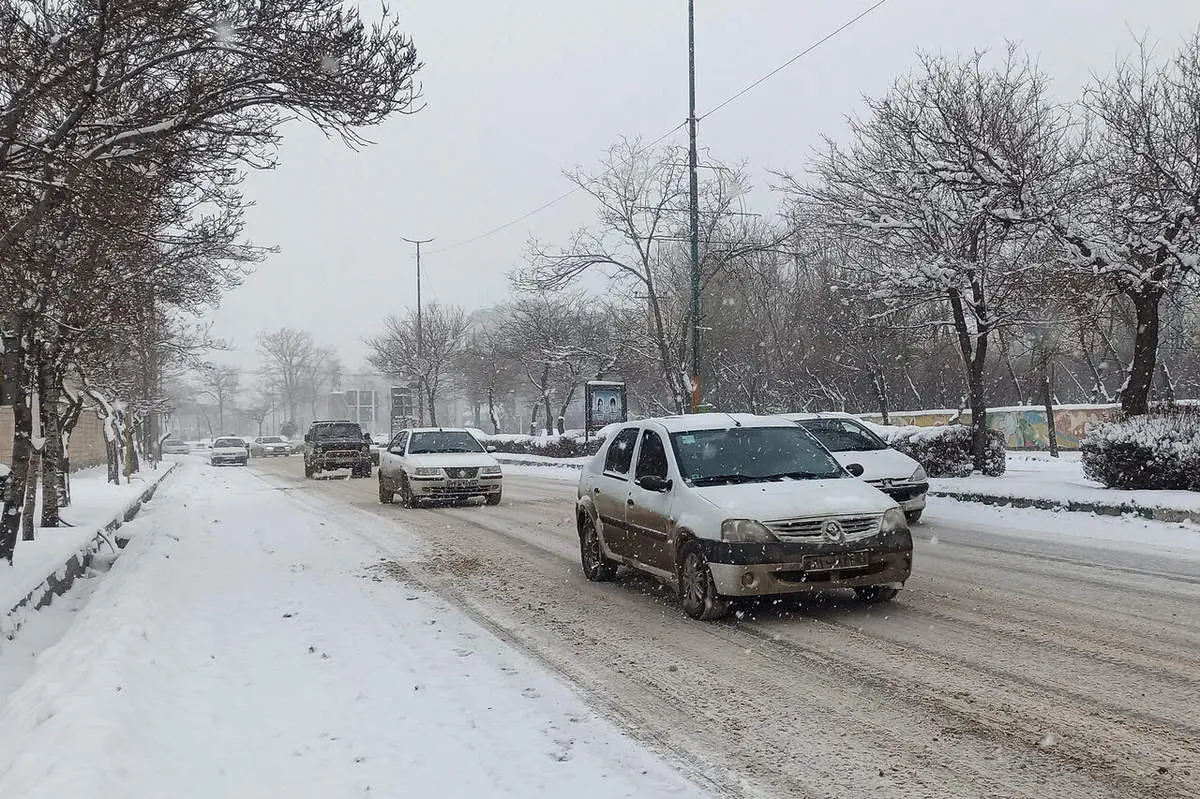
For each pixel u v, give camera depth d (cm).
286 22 894
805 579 745
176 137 943
